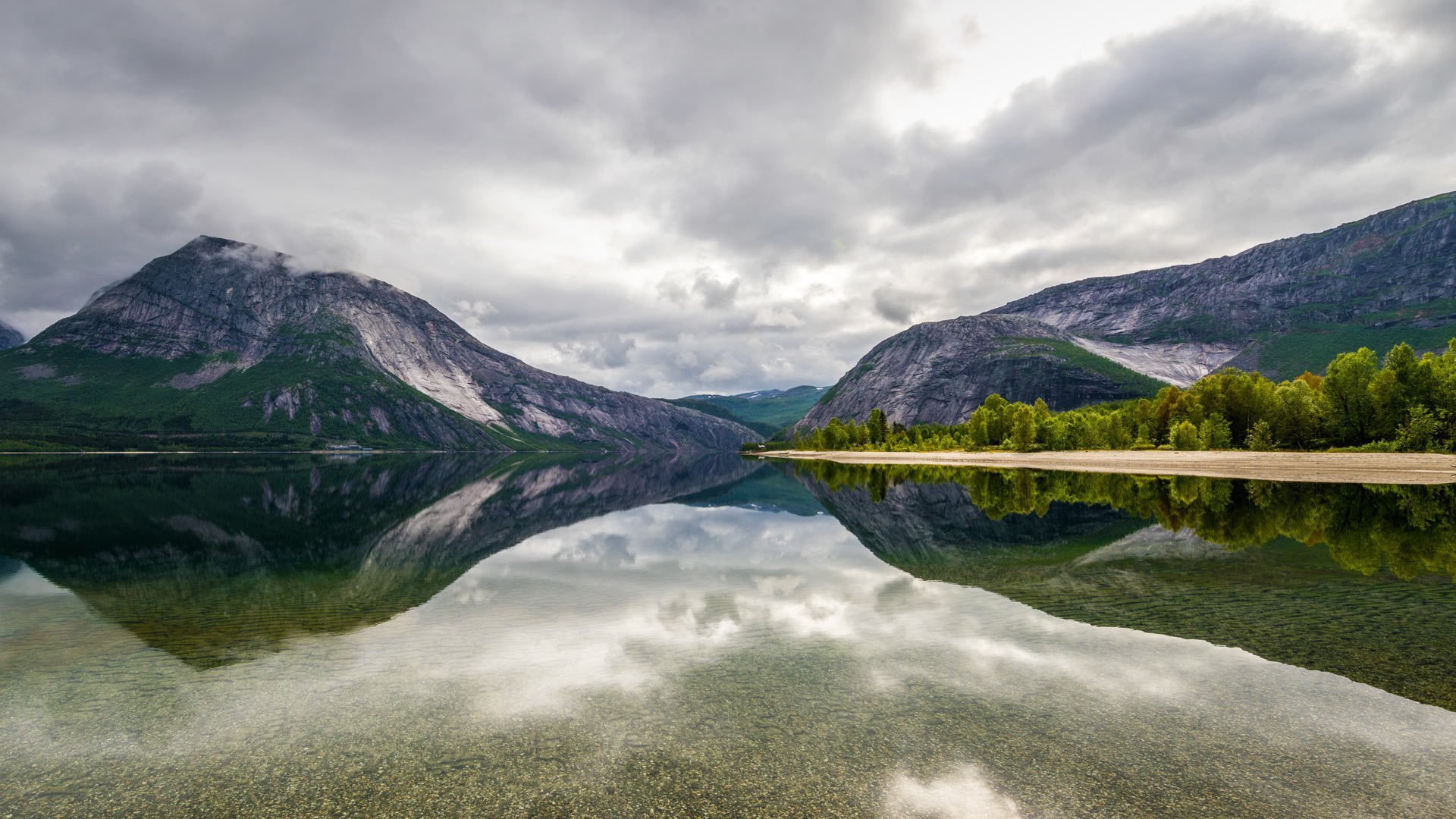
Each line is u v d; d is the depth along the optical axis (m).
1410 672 10.64
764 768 7.73
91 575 21.56
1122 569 20.22
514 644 12.99
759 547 27.88
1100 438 107.69
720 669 11.31
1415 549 22.20
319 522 39.12
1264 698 9.66
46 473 91.06
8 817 6.89
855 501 52.12
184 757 8.20
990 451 132.12
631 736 8.64
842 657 11.90
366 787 7.40
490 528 36.91
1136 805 6.83
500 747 8.38
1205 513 34.50
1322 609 14.75
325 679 11.01
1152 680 10.45
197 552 26.69
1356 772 7.45
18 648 12.84
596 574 21.27
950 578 19.67
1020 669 11.10
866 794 7.13
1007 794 7.09
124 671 11.44
